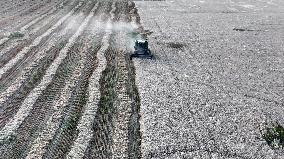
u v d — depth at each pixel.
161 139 20.83
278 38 42.97
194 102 25.41
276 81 30.05
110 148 20.08
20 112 23.48
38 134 21.09
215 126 22.44
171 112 23.88
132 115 23.61
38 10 55.53
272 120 23.58
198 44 39.06
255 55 36.31
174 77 29.70
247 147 20.52
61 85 27.78
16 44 37.34
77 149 19.81
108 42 38.62
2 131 21.20
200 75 30.44
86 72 30.39
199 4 64.25
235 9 60.31
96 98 25.67
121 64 32.28
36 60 32.69
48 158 18.95
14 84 27.69
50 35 41.09
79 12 54.62
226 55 35.84
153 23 48.00
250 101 26.12
